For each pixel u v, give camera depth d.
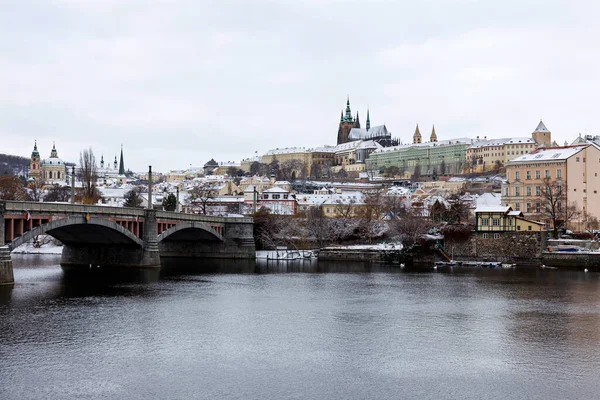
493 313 101.12
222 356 75.19
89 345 78.56
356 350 78.31
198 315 98.00
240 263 185.00
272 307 105.69
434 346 80.44
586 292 123.06
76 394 61.75
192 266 172.50
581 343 82.12
